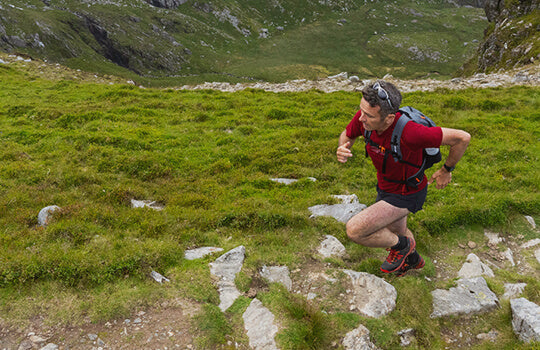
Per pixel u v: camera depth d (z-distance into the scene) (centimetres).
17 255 531
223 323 454
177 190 927
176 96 1905
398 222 486
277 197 861
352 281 535
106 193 855
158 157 1101
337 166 1049
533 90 1836
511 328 483
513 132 1288
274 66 18475
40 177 941
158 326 446
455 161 420
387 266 504
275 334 440
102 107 1680
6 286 486
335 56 19475
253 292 510
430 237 696
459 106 1634
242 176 995
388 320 481
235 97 1872
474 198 822
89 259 526
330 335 444
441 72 17800
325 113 1553
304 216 708
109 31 18125
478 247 692
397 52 19588
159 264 550
